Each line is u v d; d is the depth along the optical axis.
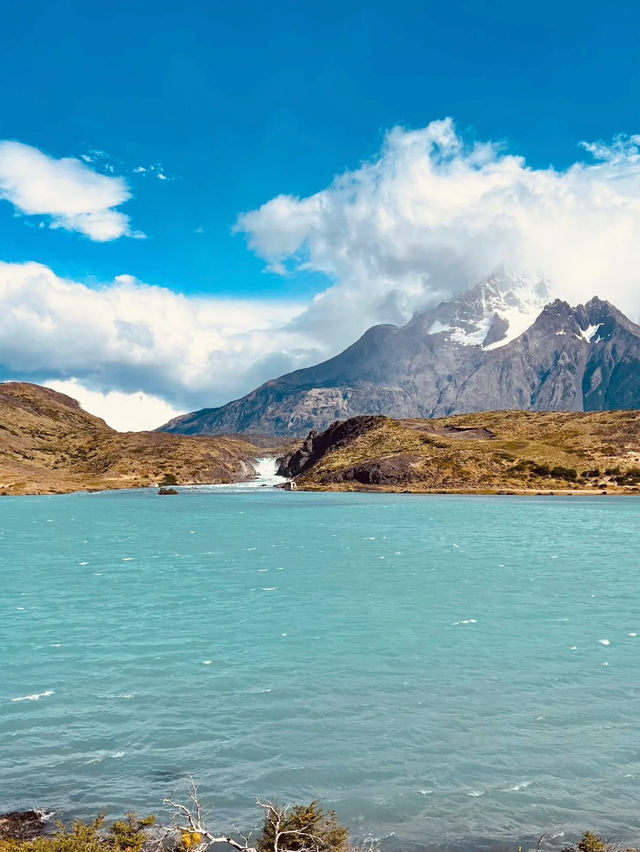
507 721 29.06
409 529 118.88
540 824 21.20
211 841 17.61
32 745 26.97
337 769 24.84
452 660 37.69
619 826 21.05
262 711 30.36
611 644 40.91
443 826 21.09
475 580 64.25
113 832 19.89
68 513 163.00
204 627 45.50
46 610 51.12
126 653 39.34
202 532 115.31
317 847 18.78
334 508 176.00
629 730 28.08
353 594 57.25
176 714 30.05
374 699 31.72
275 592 58.25
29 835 20.33
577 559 79.50
